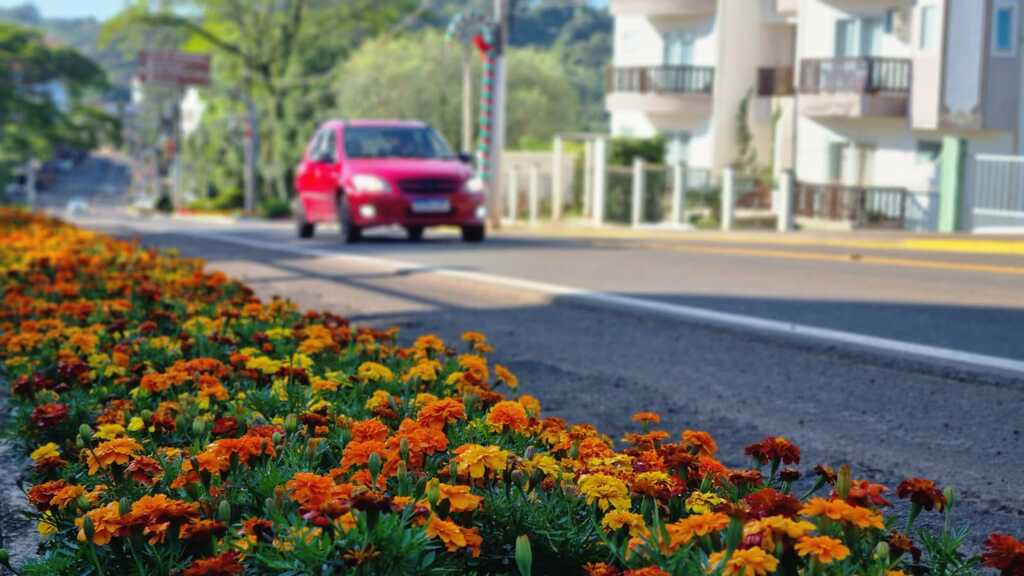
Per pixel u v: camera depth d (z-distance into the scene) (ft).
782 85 124.88
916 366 22.76
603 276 39.55
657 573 7.76
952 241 54.03
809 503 8.30
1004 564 8.19
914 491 9.37
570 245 55.83
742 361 24.02
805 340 25.66
